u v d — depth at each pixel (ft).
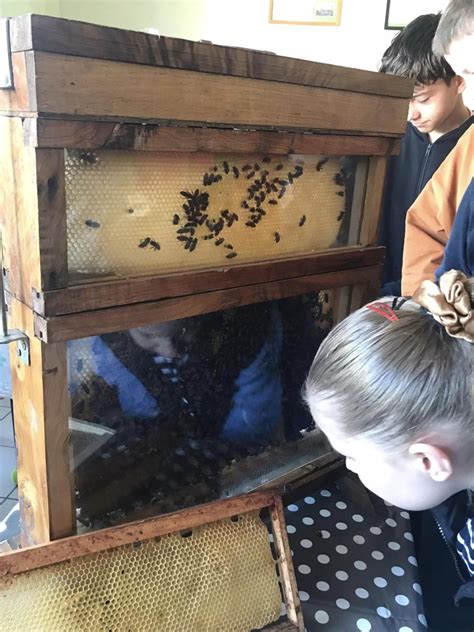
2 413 3.43
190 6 5.87
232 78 1.79
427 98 3.38
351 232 2.51
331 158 2.31
